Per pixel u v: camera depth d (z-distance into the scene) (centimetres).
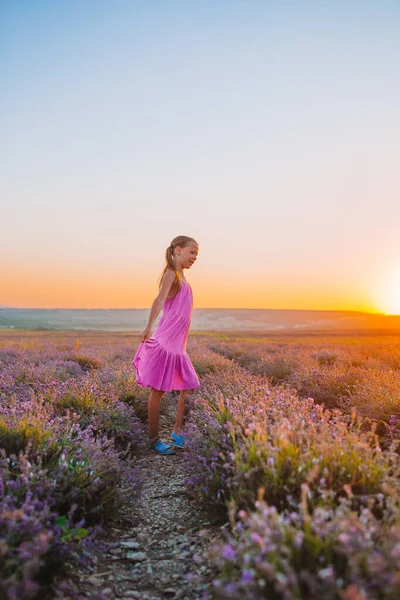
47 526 275
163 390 555
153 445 567
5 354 1514
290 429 343
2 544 216
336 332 6888
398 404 570
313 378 859
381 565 196
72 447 390
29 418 413
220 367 1130
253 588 205
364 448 320
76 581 281
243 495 313
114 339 3794
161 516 384
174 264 564
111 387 684
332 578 189
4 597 208
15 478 329
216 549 244
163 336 558
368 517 233
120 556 316
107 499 355
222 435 418
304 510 228
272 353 1755
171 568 299
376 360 1311
